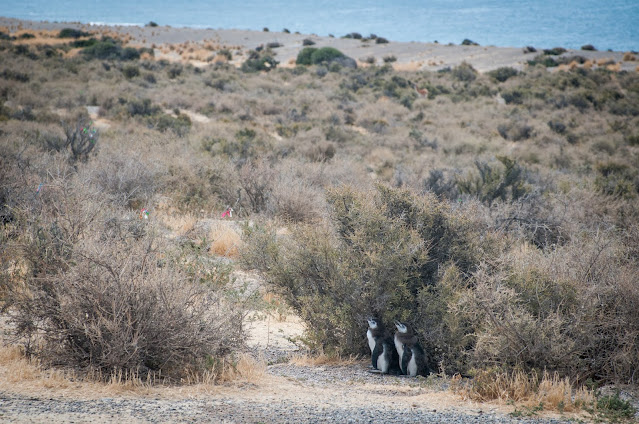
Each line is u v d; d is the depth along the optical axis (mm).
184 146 71500
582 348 20875
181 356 19266
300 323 27453
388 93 172625
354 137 114125
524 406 17844
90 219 22109
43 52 198500
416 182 56094
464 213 26359
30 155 47281
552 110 161875
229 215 45438
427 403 18016
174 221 41938
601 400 17891
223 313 20766
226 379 19500
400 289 23219
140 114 112188
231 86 158375
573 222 42406
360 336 23891
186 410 15625
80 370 18359
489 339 20797
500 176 53438
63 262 19344
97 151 59875
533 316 21703
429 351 22812
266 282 26438
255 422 14992
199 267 23891
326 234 25281
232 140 88500
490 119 143750
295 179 54438
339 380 20938
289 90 166875
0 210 28609
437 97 171375
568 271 23891
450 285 22844
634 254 28500
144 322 18578
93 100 122062
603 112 160875
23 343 19438
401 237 23625
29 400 15297
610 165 83188
